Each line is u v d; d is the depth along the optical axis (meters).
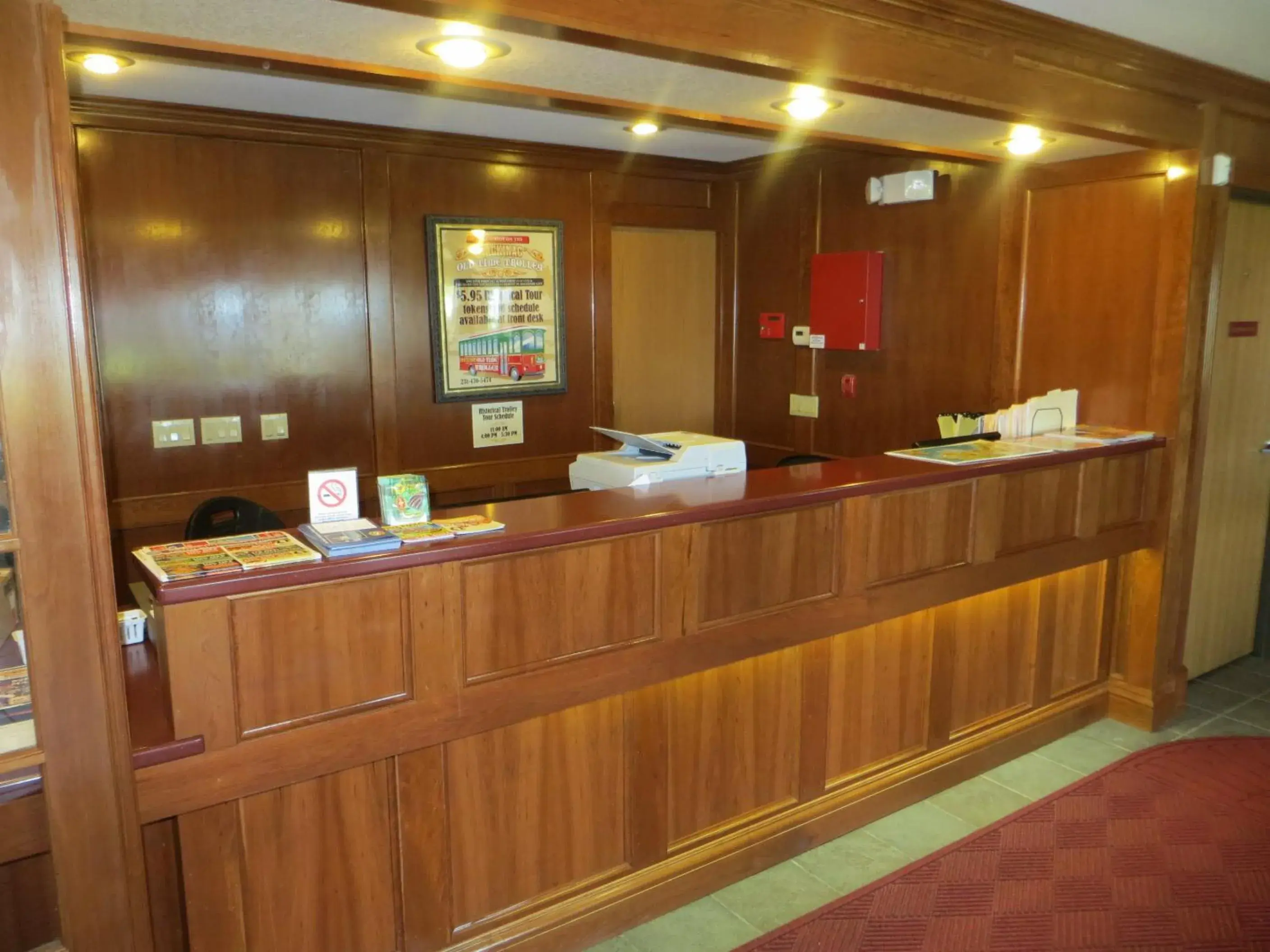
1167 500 3.40
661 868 2.45
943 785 3.09
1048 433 3.45
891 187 3.89
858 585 2.65
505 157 3.94
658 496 2.42
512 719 2.07
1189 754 3.35
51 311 1.44
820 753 2.76
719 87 2.46
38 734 1.51
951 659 3.06
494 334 4.03
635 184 4.40
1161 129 2.94
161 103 3.14
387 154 3.66
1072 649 3.50
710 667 2.38
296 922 1.90
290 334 3.54
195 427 3.38
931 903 2.51
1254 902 2.51
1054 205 3.49
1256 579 4.20
